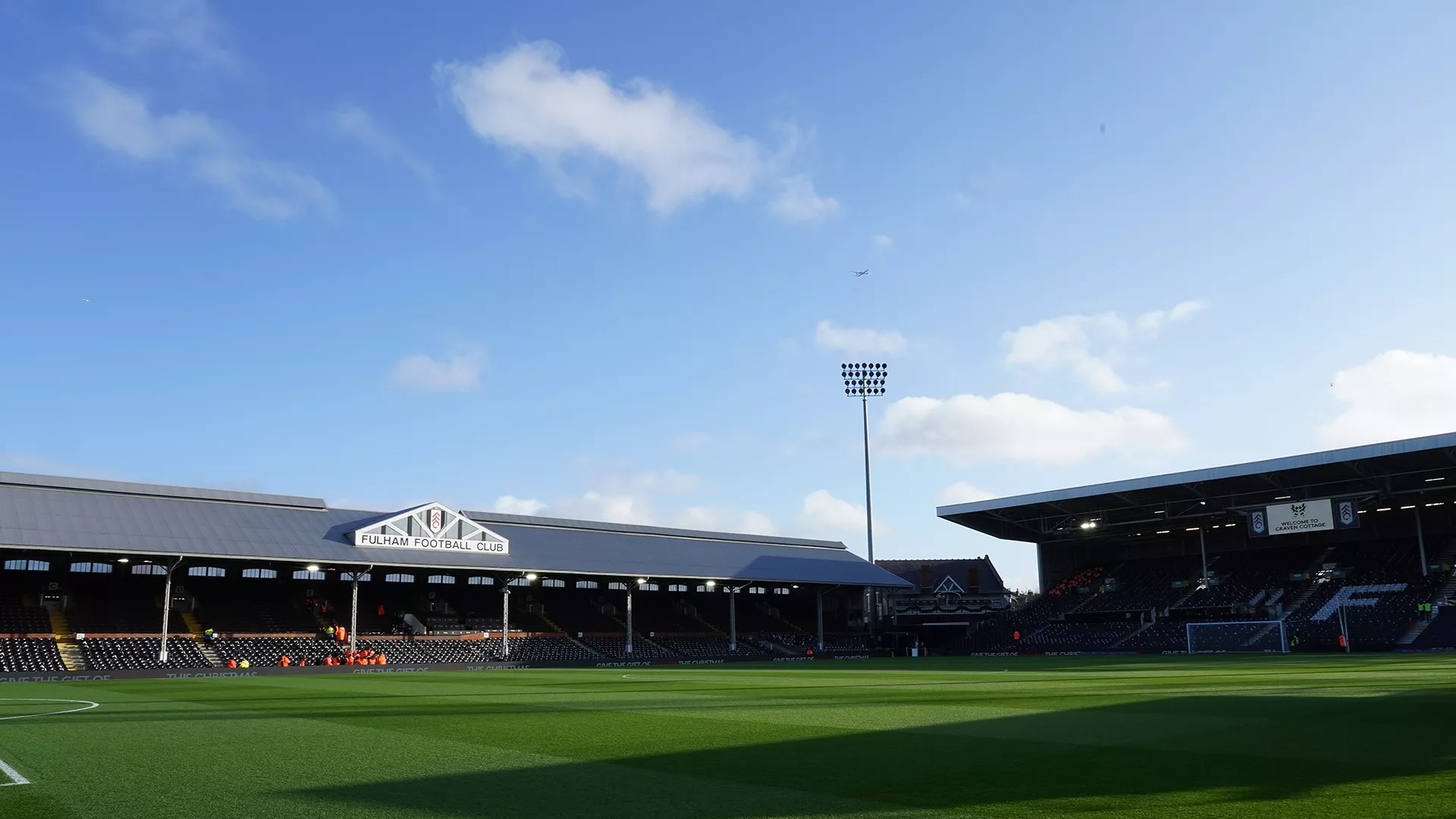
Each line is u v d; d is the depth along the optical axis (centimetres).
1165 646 7869
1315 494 7931
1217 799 955
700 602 9269
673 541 8569
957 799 983
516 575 7038
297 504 6775
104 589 6369
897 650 8756
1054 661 5831
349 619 7106
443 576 7150
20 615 5803
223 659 5806
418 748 1450
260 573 7006
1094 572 9888
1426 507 8225
